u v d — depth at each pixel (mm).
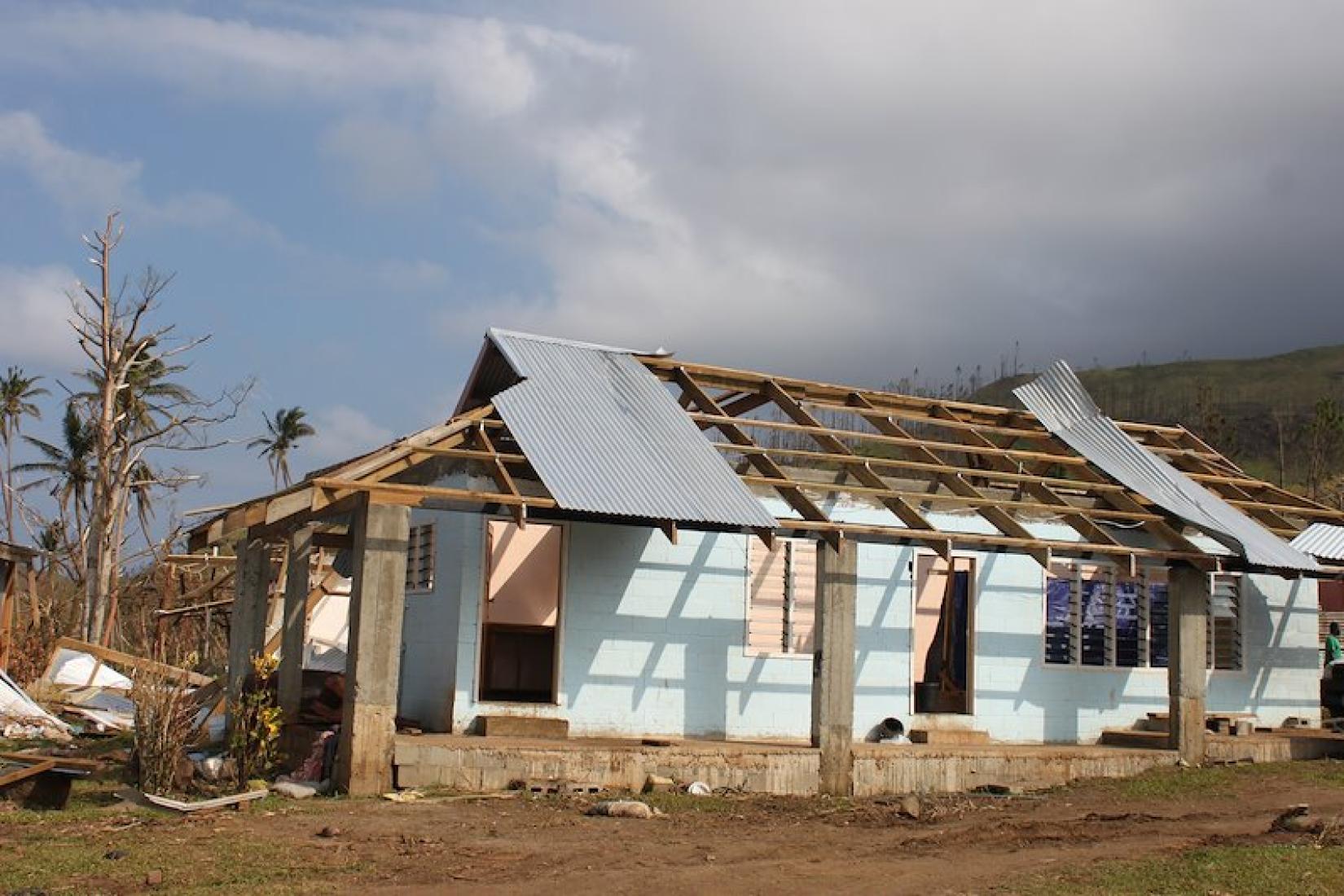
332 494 13453
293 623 16453
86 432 39250
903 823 13047
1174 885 9805
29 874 9141
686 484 15523
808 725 17672
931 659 20234
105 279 29875
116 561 31031
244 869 9523
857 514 18359
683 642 17078
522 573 17438
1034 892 9500
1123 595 20125
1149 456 20797
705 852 10867
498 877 9570
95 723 20312
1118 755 17297
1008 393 81312
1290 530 21000
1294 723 21391
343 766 13273
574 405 16625
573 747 14398
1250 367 107500
